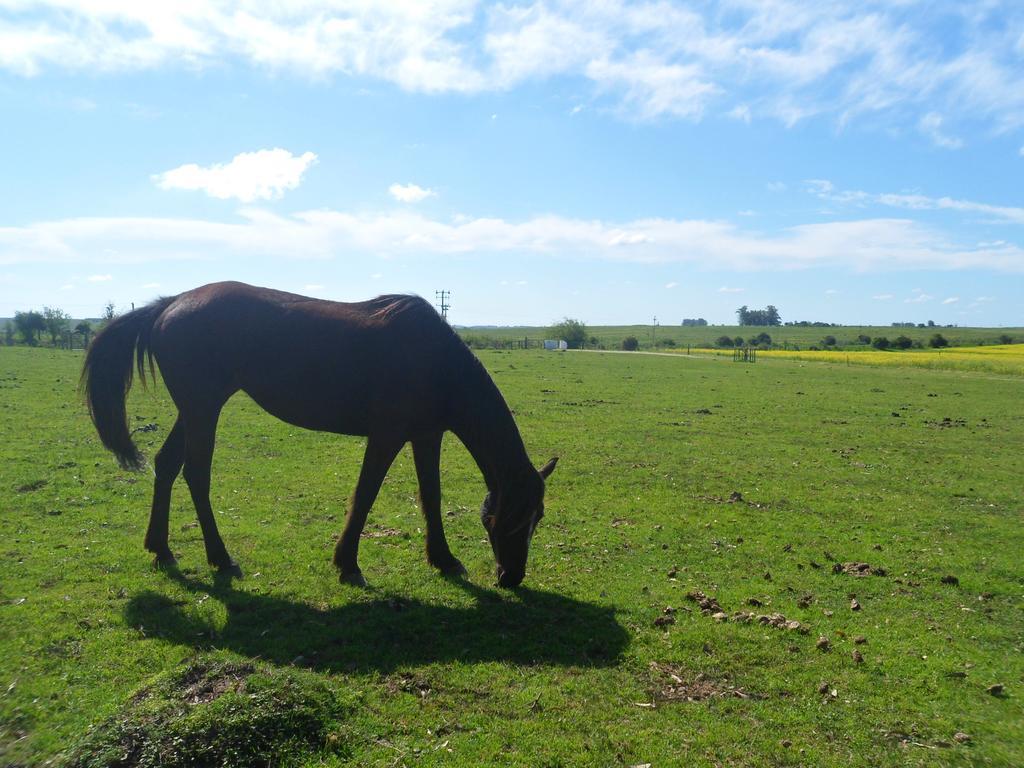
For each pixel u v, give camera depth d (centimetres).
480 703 407
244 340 589
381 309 604
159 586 560
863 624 559
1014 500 1031
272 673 386
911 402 2388
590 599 586
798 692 442
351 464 1094
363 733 365
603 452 1302
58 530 694
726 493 1020
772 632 530
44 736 346
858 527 865
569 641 500
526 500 579
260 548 670
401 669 441
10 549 629
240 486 923
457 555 687
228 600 537
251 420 1470
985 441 1584
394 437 584
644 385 2762
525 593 593
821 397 2486
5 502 780
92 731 334
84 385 618
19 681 400
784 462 1276
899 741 393
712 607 575
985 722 415
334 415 601
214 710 341
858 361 5125
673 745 375
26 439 1137
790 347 8675
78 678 407
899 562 729
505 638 498
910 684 459
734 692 439
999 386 3111
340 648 466
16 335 5316
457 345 600
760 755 371
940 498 1034
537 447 1327
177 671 382
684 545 758
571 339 8469
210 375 594
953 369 4353
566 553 716
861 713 420
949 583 671
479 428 589
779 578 665
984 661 498
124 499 823
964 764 372
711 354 6556
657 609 567
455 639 493
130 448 622
